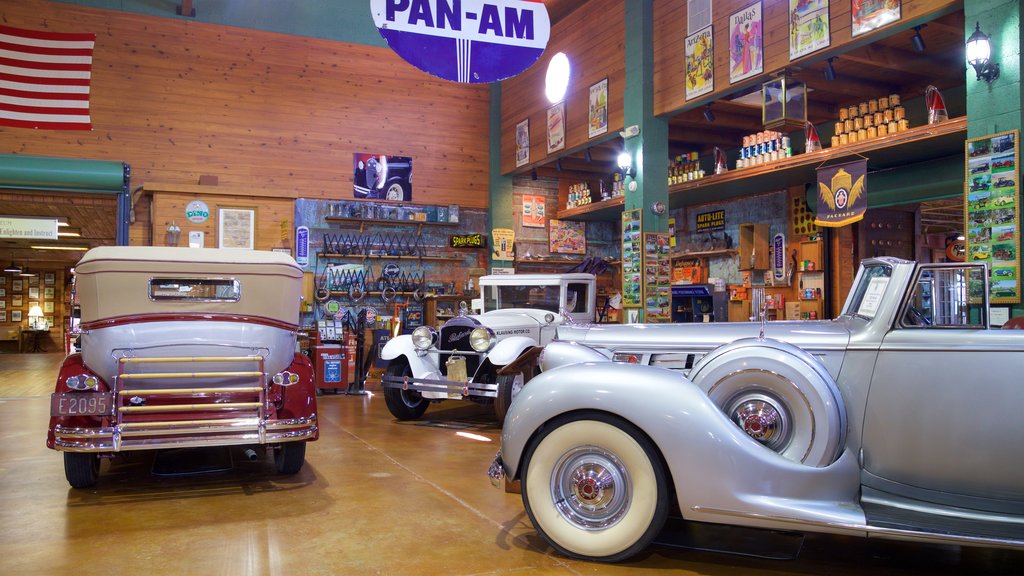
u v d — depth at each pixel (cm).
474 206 1162
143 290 367
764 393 262
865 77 781
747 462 241
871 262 298
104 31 957
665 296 798
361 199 1080
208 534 299
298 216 1036
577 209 1158
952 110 777
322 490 377
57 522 318
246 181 1020
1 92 908
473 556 269
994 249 457
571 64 959
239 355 384
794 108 648
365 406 742
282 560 265
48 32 931
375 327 1045
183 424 361
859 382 265
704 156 1070
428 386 594
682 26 763
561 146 977
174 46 990
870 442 262
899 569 258
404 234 1103
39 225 973
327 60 1076
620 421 258
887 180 745
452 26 600
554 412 264
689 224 1102
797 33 629
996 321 454
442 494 368
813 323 304
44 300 2062
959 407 249
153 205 960
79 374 363
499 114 1164
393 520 320
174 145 984
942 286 283
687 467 244
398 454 477
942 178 691
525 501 274
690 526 306
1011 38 461
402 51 586
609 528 260
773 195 950
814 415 251
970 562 267
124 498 362
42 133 925
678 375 258
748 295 980
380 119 1104
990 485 246
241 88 1023
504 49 614
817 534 304
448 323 661
